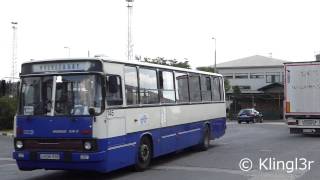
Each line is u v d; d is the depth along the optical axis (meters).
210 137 18.83
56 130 11.09
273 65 83.19
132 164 12.48
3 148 20.50
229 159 15.38
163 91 14.57
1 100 31.75
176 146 15.43
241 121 50.72
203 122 18.05
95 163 10.85
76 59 11.27
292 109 24.72
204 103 18.19
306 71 24.39
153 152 13.73
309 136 25.45
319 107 24.14
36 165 11.23
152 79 13.86
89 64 11.19
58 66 11.38
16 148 11.45
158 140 14.05
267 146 19.59
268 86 75.50
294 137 24.72
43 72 11.48
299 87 24.56
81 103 11.05
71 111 11.08
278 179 11.49
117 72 11.83
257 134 27.66
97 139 10.84
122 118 11.91
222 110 20.39
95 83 11.09
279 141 22.14
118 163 11.66
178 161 15.08
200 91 17.84
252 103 71.81
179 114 15.70
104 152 10.96
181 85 16.03
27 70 11.64
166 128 14.66
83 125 10.88
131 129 12.38
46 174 12.86
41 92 11.41
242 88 84.62
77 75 11.21
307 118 24.55
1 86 12.81
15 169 13.87
